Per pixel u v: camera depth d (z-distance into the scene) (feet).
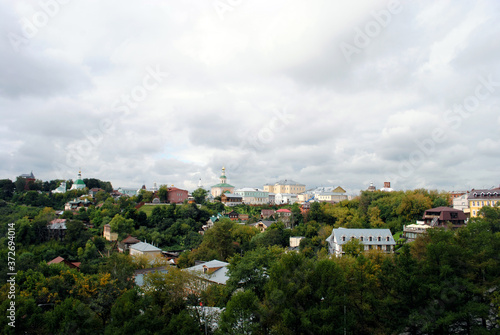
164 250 546.26
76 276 273.33
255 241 498.28
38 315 199.52
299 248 459.73
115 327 185.88
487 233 224.53
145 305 202.39
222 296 241.55
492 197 460.96
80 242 494.59
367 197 577.84
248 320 193.57
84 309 198.18
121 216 582.76
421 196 483.51
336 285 194.29
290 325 182.50
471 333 169.17
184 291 227.20
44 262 349.61
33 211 605.73
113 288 239.09
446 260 191.21
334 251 393.91
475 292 172.76
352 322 178.19
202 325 207.31
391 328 182.80
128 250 502.38
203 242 455.22
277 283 200.44
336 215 552.00
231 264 263.29
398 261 209.77
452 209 419.95
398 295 190.80
